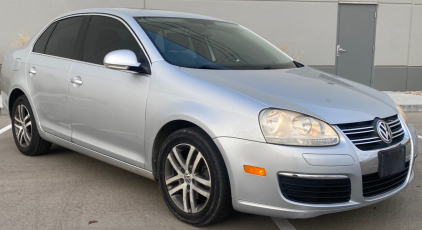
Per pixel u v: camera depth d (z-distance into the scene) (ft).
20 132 15.06
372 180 8.79
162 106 9.69
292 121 8.33
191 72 9.90
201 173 9.39
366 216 10.43
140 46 10.89
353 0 34.88
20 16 30.96
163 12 13.15
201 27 12.78
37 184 12.21
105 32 12.15
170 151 9.78
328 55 35.37
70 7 31.45
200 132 9.14
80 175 13.08
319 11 34.68
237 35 13.35
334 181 8.24
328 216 10.40
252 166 8.35
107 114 11.12
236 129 8.52
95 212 10.33
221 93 9.00
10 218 9.85
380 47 35.94
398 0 35.45
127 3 31.89
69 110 12.43
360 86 11.44
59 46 13.48
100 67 11.54
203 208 9.27
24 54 14.80
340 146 8.38
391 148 9.08
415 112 27.99
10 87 15.05
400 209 10.89
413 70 36.63
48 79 13.19
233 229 9.53
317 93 9.59
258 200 8.45
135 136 10.50
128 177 13.00
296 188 8.29
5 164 14.05
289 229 9.62
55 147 16.28
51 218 9.91
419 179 13.35
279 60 12.75
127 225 9.64
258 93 8.98
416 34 36.17
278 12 34.19
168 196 10.02
